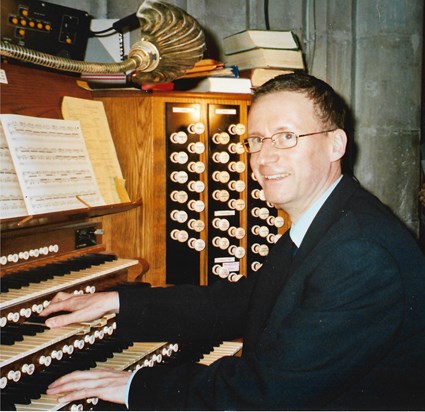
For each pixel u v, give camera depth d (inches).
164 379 54.4
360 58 134.8
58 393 55.3
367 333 51.1
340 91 137.7
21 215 62.3
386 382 56.2
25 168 64.8
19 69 72.9
